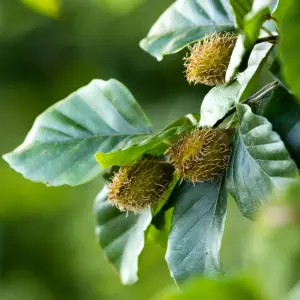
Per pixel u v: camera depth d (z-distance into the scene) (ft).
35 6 2.84
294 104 1.99
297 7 1.85
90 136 2.31
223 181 2.10
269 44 2.11
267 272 1.64
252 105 2.07
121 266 2.28
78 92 2.35
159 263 4.71
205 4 2.25
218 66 2.11
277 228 1.67
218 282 1.63
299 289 1.58
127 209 2.19
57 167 2.29
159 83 5.97
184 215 2.13
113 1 5.98
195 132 2.11
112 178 2.26
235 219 4.20
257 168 2.01
